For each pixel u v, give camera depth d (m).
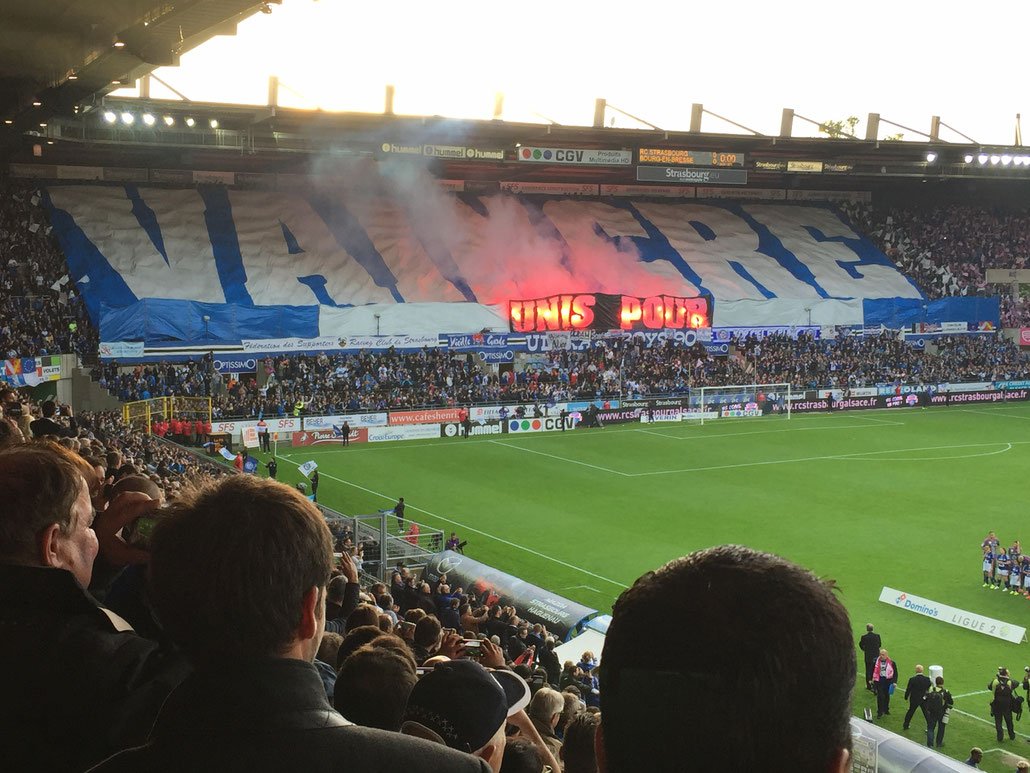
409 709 3.44
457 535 38.69
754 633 1.58
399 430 60.34
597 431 63.78
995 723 22.45
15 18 30.55
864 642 25.19
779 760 1.58
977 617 28.56
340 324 62.56
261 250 65.31
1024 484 47.31
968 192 88.81
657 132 69.69
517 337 67.25
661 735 1.60
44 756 2.88
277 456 54.53
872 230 86.31
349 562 6.94
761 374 71.88
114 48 32.25
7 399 15.05
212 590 2.27
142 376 57.06
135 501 4.08
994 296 79.19
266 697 2.27
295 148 61.59
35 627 2.98
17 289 57.06
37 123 48.47
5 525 3.21
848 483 47.62
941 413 70.81
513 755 4.17
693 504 43.50
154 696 2.95
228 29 31.11
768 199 86.94
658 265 74.31
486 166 73.38
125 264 60.41
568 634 24.00
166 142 57.38
